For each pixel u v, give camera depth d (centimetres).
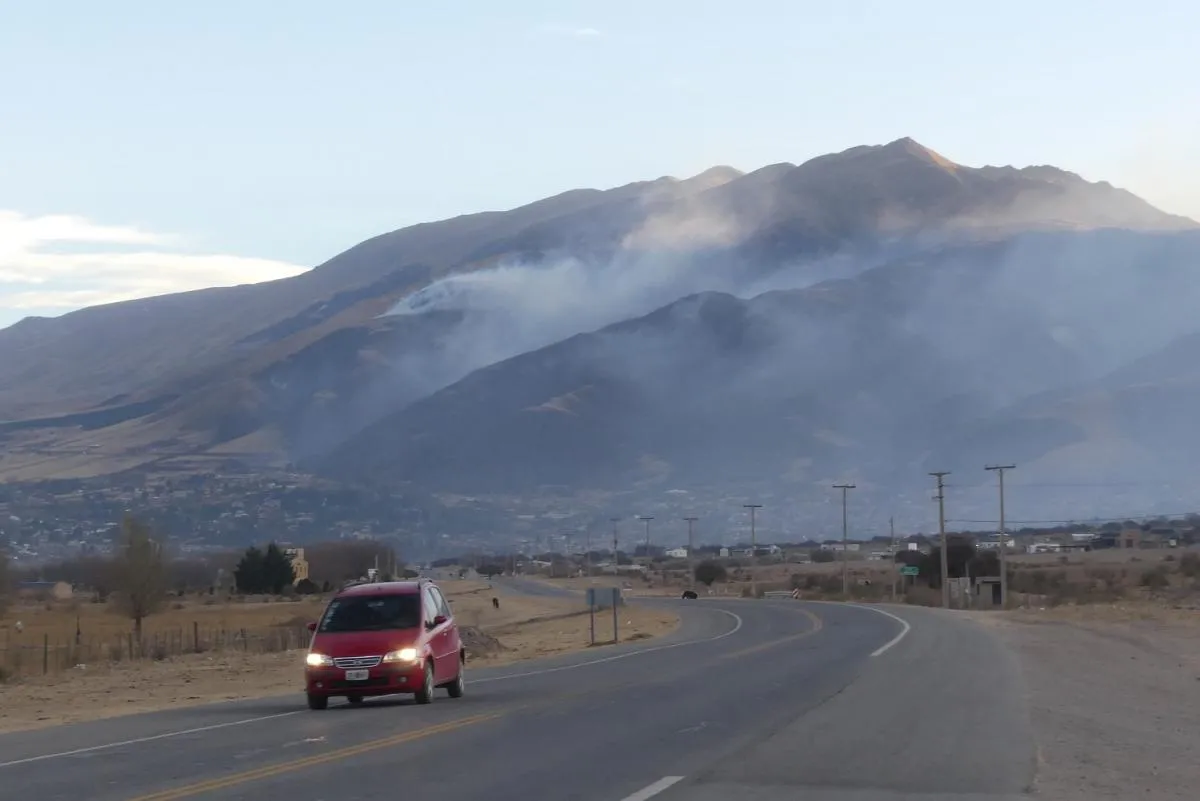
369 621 2950
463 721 2528
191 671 4691
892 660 4197
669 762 1972
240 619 10181
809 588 14862
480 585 18000
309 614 10644
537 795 1680
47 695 3778
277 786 1761
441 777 1828
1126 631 5888
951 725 2445
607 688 3291
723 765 1939
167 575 8956
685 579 19175
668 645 5591
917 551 16350
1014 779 1825
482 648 5962
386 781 1797
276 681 4225
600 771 1883
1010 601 10806
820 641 5394
